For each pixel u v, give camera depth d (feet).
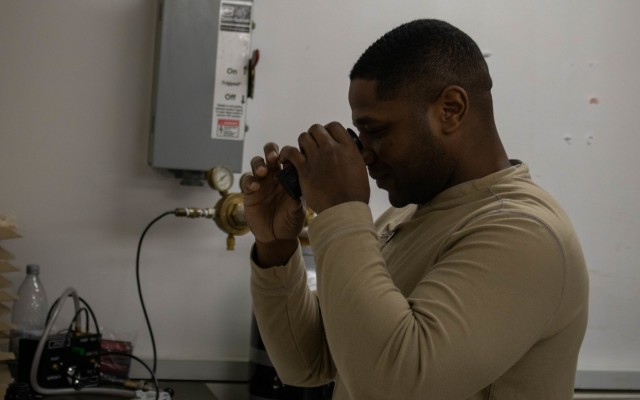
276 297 4.05
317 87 6.84
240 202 6.16
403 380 2.86
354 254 3.08
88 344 5.57
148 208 6.48
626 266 7.38
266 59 6.72
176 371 6.44
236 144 6.36
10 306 6.15
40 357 5.30
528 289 2.98
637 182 7.41
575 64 7.32
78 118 6.40
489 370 2.93
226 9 6.32
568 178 7.30
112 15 6.44
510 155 7.19
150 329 6.43
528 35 7.23
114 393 5.46
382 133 3.47
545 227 3.10
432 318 2.92
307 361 4.14
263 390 5.87
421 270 3.40
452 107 3.46
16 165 6.30
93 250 6.40
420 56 3.43
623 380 7.20
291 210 3.81
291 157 3.43
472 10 7.13
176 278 6.54
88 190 6.41
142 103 6.48
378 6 6.97
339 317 3.00
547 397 3.27
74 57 6.39
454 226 3.36
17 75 6.30
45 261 6.32
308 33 6.82
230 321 6.64
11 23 6.29
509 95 7.19
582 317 3.33
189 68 6.26
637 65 7.41
